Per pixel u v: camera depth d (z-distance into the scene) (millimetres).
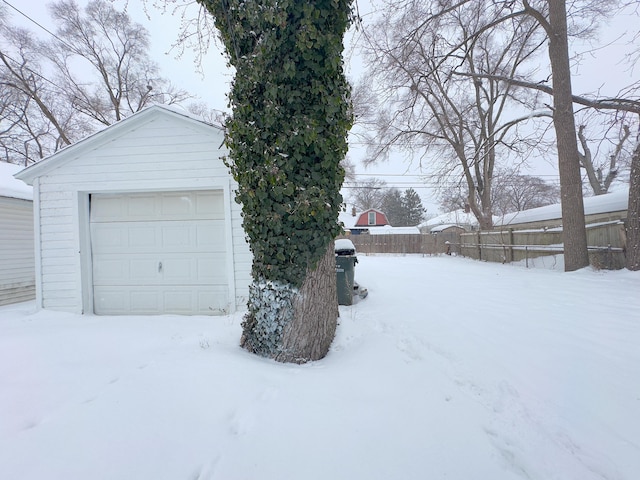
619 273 7879
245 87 3305
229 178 5973
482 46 15977
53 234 6223
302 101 3271
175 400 2439
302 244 3373
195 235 6168
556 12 9016
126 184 6102
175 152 6051
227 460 1892
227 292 6078
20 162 18422
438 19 10414
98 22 17469
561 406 2523
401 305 5777
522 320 4684
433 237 23094
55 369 3066
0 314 6102
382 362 3227
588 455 2020
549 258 10766
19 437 2047
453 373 3053
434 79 13836
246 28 3342
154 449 1954
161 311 6211
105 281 6309
